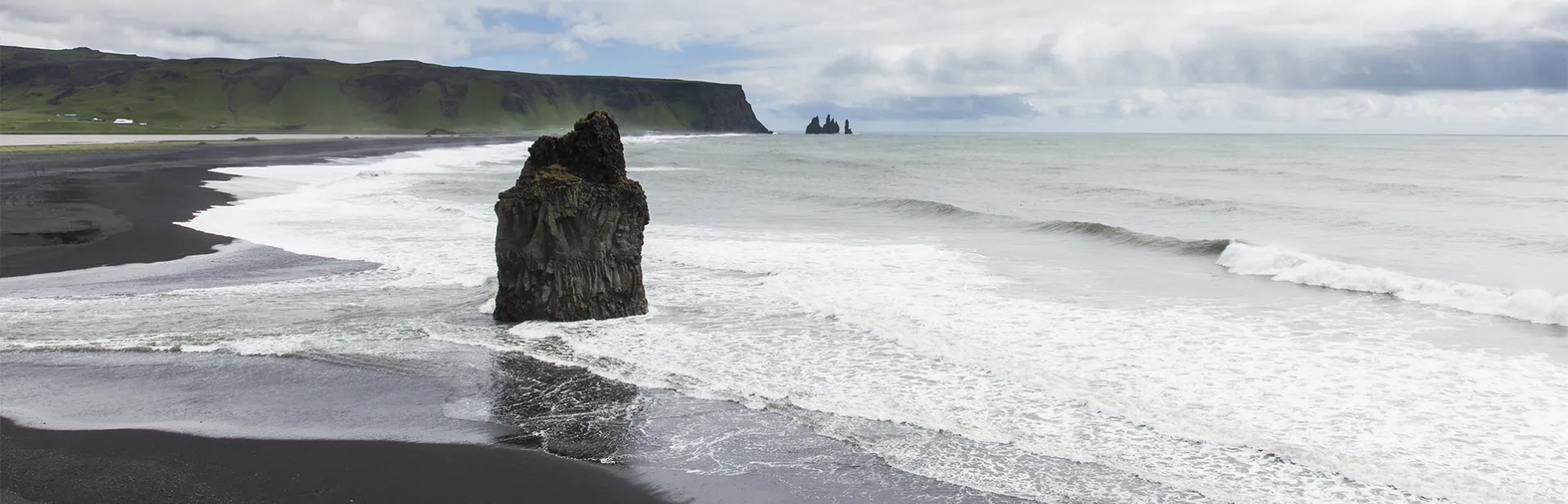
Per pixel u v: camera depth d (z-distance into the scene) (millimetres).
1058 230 28047
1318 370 12414
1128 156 96125
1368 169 63312
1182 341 14094
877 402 11250
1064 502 8477
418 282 19062
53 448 9781
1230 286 18906
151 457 9570
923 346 13719
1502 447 9555
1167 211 34844
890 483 8977
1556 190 43281
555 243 15328
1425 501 8352
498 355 13430
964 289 18500
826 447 9859
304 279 19500
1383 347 13625
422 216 31531
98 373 12516
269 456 9648
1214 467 9164
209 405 11250
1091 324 15305
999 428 10320
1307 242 25953
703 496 8742
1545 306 15180
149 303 16906
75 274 20094
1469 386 11617
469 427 10508
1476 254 23328
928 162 80250
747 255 23188
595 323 15383
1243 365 12742
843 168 69375
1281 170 63156
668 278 19734
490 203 36844
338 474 9188
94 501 8500
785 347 13859
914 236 27312
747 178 55938
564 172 15633
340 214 31953
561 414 10922
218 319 15641
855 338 14352
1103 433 10125
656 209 35625
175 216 30438
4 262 21531
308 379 12281
